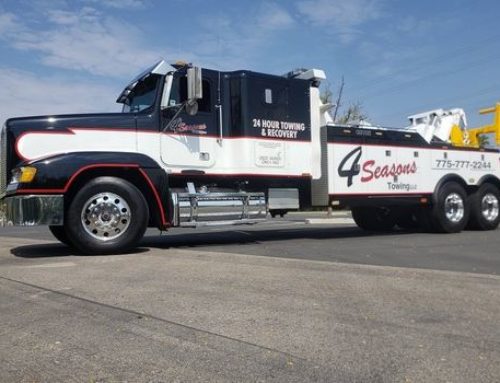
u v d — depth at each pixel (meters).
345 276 6.19
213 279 6.00
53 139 8.46
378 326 4.26
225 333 4.07
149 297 5.12
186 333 4.07
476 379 3.25
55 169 7.93
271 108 10.29
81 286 5.62
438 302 5.00
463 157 13.56
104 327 4.22
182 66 9.54
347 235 12.77
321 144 11.32
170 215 9.03
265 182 10.43
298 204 10.86
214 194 9.52
